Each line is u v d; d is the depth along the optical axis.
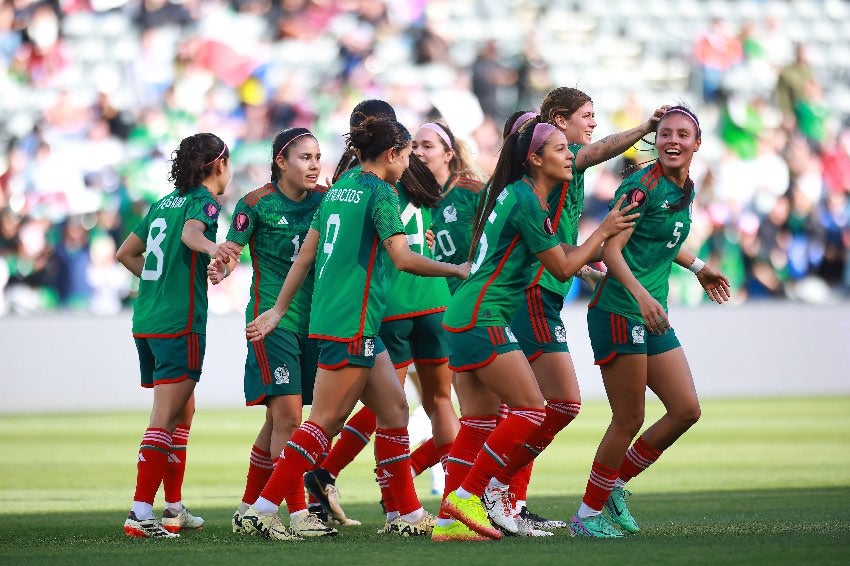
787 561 17.27
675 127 22.34
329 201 22.05
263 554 19.38
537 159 21.25
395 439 22.73
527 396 21.06
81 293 70.00
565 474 38.03
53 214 70.81
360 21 79.69
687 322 71.94
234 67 76.38
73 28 76.81
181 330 24.34
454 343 21.45
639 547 19.39
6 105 74.06
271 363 24.02
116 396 65.69
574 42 83.00
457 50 80.25
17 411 64.25
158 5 78.12
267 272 24.73
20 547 21.25
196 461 42.56
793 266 78.38
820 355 73.50
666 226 22.44
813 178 80.31
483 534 21.25
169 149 73.06
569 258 21.16
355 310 21.53
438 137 27.23
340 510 25.81
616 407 22.42
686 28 85.31
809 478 34.81
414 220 25.53
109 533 23.91
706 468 38.34
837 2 88.69
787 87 82.56
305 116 75.88
